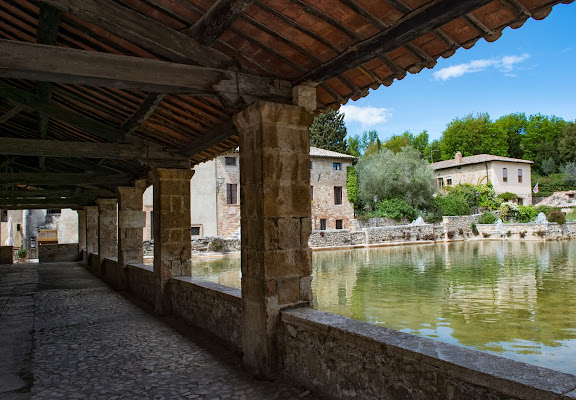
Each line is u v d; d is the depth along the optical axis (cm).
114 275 1067
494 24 263
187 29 335
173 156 668
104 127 619
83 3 285
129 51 396
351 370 294
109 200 1251
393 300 1030
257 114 364
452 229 3016
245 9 280
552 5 242
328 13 279
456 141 5400
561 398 177
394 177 3234
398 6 255
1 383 376
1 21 417
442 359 229
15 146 584
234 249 2347
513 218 3469
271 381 362
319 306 976
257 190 373
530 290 1116
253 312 383
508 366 215
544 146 5081
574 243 2606
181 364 420
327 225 2986
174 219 665
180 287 628
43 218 2589
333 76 351
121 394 348
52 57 284
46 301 823
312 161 2964
